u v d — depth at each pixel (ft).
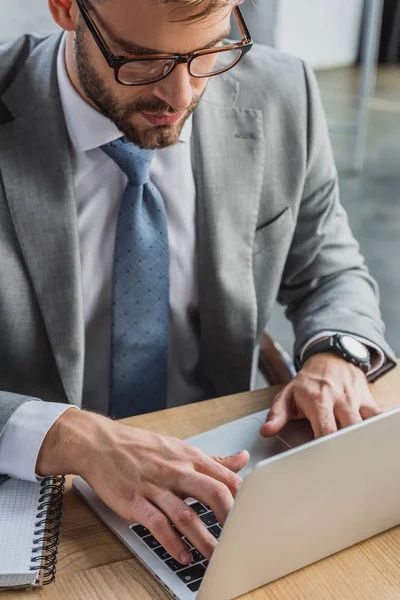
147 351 4.60
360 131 13.83
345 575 2.89
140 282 4.49
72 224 4.21
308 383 3.97
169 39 3.36
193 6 3.22
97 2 3.35
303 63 5.09
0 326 4.22
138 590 2.80
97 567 2.90
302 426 3.82
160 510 3.02
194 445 3.60
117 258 4.45
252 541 2.58
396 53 19.42
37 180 4.19
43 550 2.95
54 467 3.29
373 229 11.73
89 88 3.77
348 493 2.80
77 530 3.10
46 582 2.81
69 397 4.33
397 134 15.83
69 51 4.10
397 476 2.95
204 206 4.60
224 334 4.76
